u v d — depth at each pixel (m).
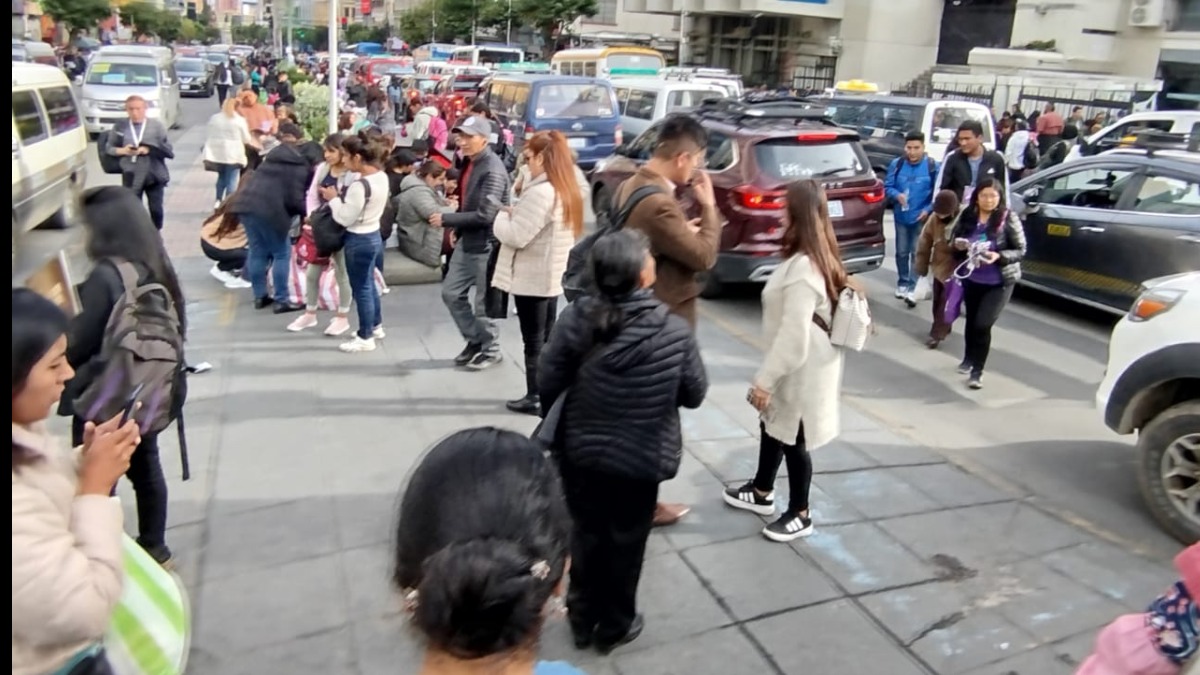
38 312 1.95
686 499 4.57
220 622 3.43
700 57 49.72
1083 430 5.84
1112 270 8.02
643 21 53.81
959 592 3.85
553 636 3.45
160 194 10.40
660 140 3.89
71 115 11.10
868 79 42.41
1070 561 4.14
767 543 4.18
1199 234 7.45
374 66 37.69
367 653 3.29
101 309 3.22
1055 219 8.45
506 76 17.81
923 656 3.41
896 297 9.09
